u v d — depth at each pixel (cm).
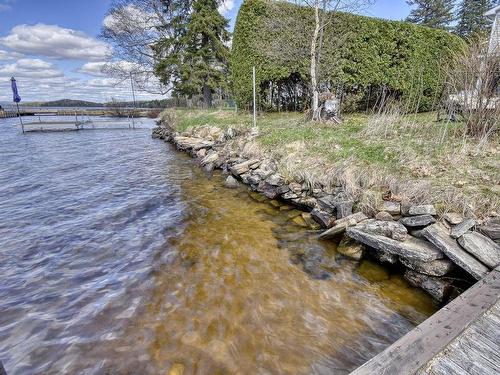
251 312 294
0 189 684
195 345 254
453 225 339
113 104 4372
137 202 600
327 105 842
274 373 227
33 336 266
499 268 273
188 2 1964
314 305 303
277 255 397
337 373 227
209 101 2048
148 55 2145
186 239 444
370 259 378
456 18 3120
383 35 1070
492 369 172
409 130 650
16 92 1978
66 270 369
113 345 255
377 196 437
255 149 733
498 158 457
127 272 363
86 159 1016
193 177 774
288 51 987
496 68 514
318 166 558
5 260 391
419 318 283
